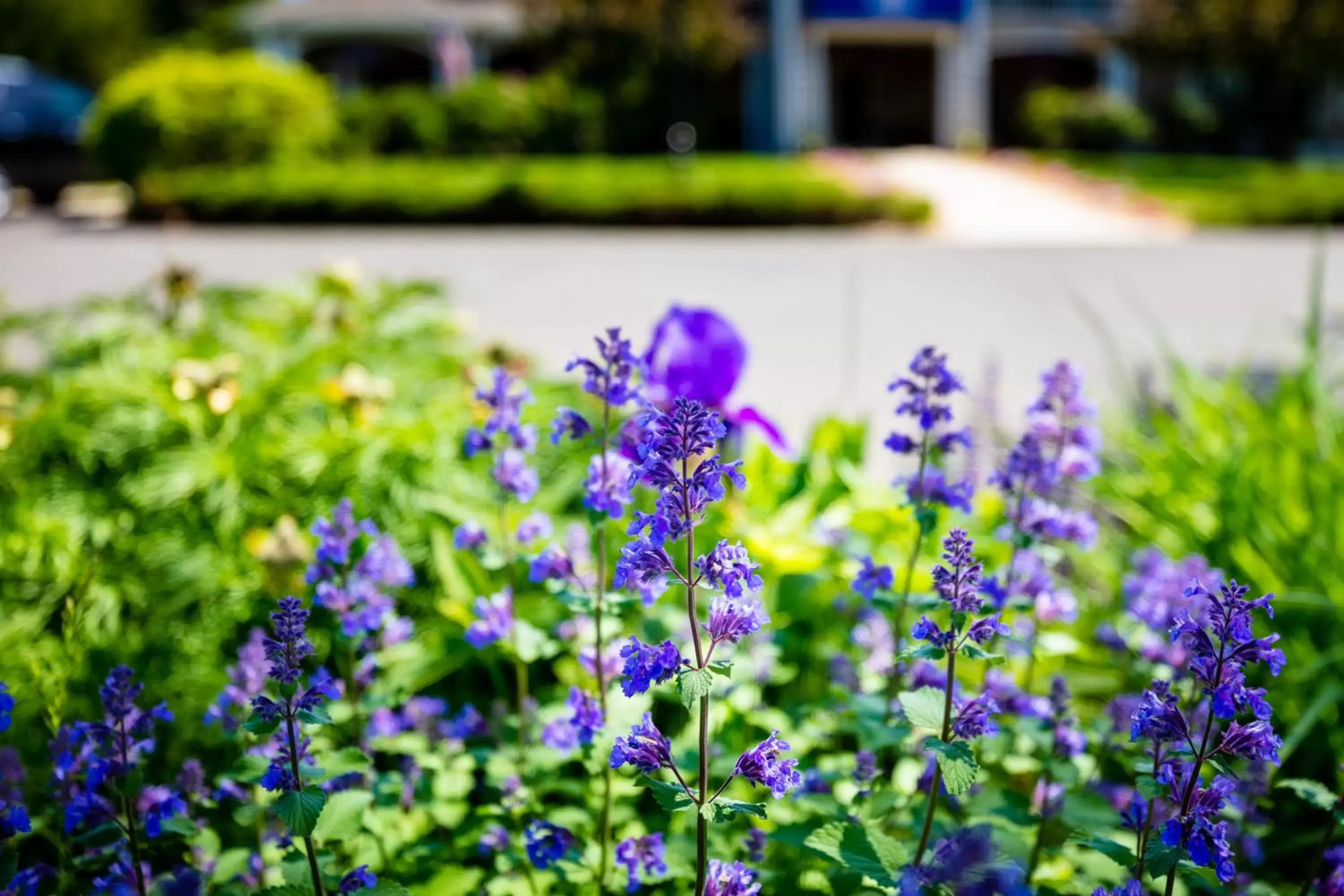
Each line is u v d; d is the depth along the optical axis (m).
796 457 3.68
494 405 2.31
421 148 26.94
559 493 3.59
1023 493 2.49
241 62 22.72
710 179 20.34
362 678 2.48
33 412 4.04
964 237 18.30
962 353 9.31
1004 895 1.31
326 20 32.66
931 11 33.56
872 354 9.29
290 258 15.13
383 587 2.58
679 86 31.06
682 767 2.24
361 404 3.74
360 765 1.86
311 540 3.19
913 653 1.83
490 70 35.88
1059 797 2.30
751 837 2.21
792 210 19.52
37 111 22.36
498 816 2.35
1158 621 2.51
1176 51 32.28
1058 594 2.56
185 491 3.43
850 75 37.34
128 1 44.50
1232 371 4.82
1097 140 32.66
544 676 3.33
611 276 13.71
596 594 2.19
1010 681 2.49
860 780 2.20
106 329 4.59
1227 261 14.79
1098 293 12.27
